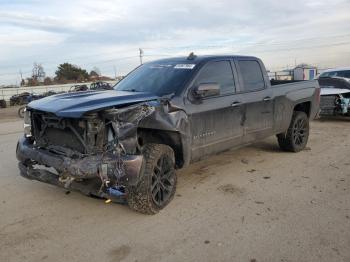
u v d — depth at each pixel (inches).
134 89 210.2
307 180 225.5
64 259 138.1
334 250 140.6
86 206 188.1
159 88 201.9
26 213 180.5
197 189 210.7
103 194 160.1
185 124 188.9
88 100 167.2
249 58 250.2
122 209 183.3
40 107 171.2
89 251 143.6
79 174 157.5
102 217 174.6
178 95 192.7
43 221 171.2
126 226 164.2
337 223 163.6
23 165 188.5
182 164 195.2
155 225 164.7
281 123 273.3
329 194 200.1
